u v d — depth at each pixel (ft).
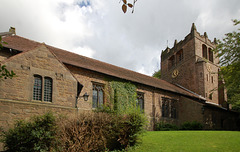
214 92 108.37
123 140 37.68
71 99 42.93
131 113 40.34
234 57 66.95
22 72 37.58
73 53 70.79
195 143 40.34
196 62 107.55
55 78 41.68
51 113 32.94
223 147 36.83
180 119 88.79
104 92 62.54
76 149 31.91
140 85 74.33
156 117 78.07
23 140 28.89
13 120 33.96
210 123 85.30
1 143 32.35
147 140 43.73
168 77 126.00
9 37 54.70
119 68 83.92
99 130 36.11
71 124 33.55
